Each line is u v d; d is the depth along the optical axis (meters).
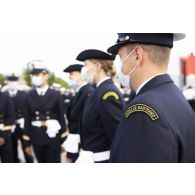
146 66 1.51
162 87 1.44
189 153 1.36
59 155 4.87
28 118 4.88
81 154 2.65
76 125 4.52
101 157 2.61
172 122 1.29
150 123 1.26
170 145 1.25
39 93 4.87
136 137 1.28
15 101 6.22
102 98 2.53
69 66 5.11
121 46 1.60
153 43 1.49
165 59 1.52
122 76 1.61
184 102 1.44
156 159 1.23
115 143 1.39
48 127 4.74
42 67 4.87
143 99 1.32
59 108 4.86
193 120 1.42
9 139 5.32
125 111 1.36
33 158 5.98
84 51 2.76
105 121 2.51
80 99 4.49
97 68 2.73
